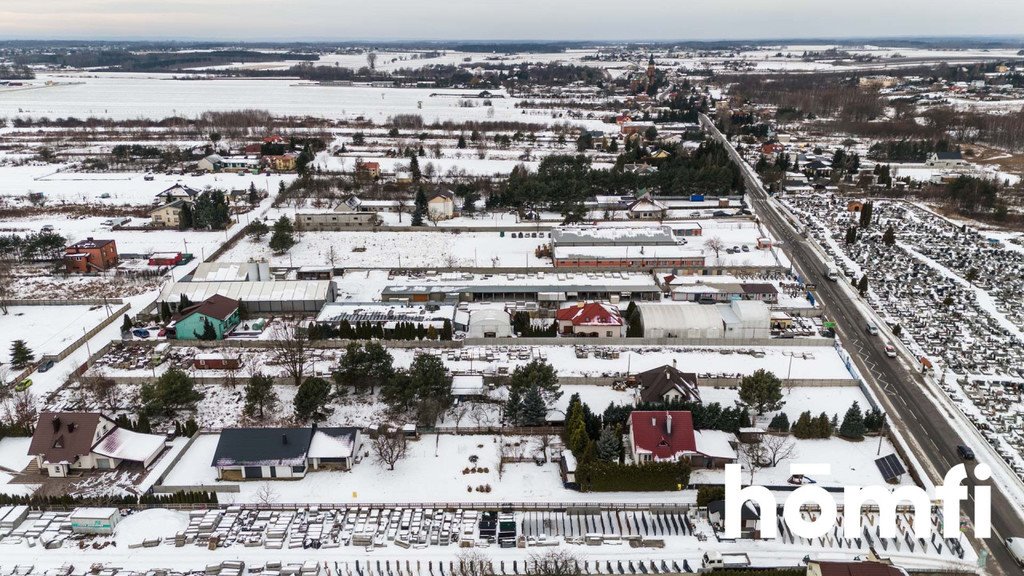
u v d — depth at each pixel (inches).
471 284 5300.2
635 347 4466.0
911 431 3595.0
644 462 3154.5
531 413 3531.0
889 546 2783.0
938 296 5324.8
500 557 2714.1
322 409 3705.7
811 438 3516.2
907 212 7529.5
